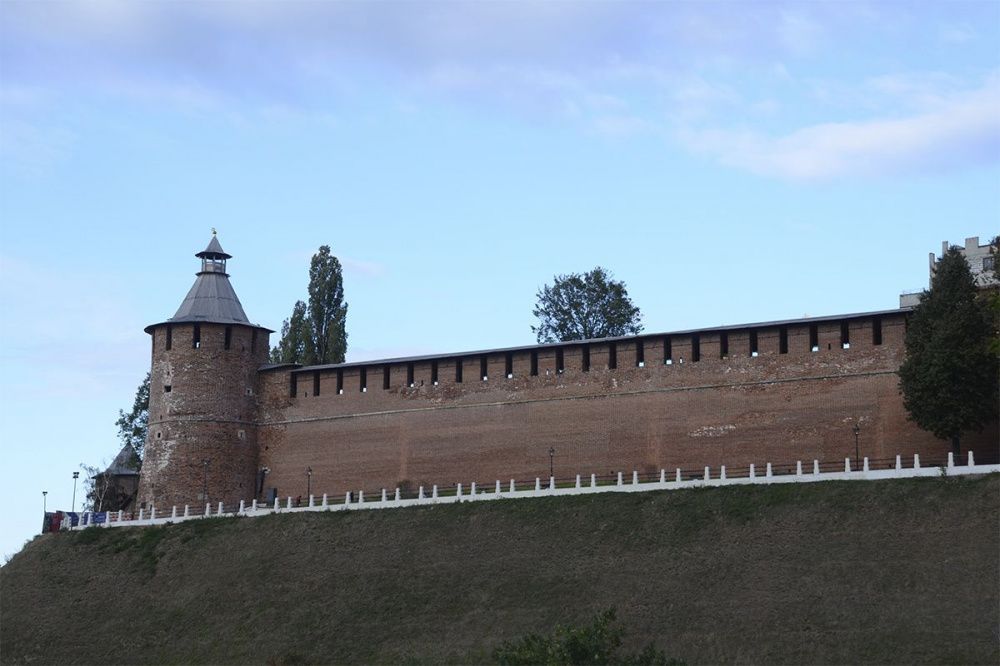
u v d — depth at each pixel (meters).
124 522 105.44
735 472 95.50
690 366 98.50
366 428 109.25
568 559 85.62
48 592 99.12
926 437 90.44
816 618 74.56
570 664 64.62
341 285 130.38
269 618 88.94
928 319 89.44
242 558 96.25
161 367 113.06
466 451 105.00
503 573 86.25
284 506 108.56
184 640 89.69
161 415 111.94
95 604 96.50
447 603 85.19
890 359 92.62
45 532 107.25
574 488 92.38
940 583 74.56
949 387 86.94
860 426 92.56
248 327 114.56
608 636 67.12
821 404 94.00
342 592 89.31
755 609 76.56
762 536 82.00
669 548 83.62
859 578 76.56
